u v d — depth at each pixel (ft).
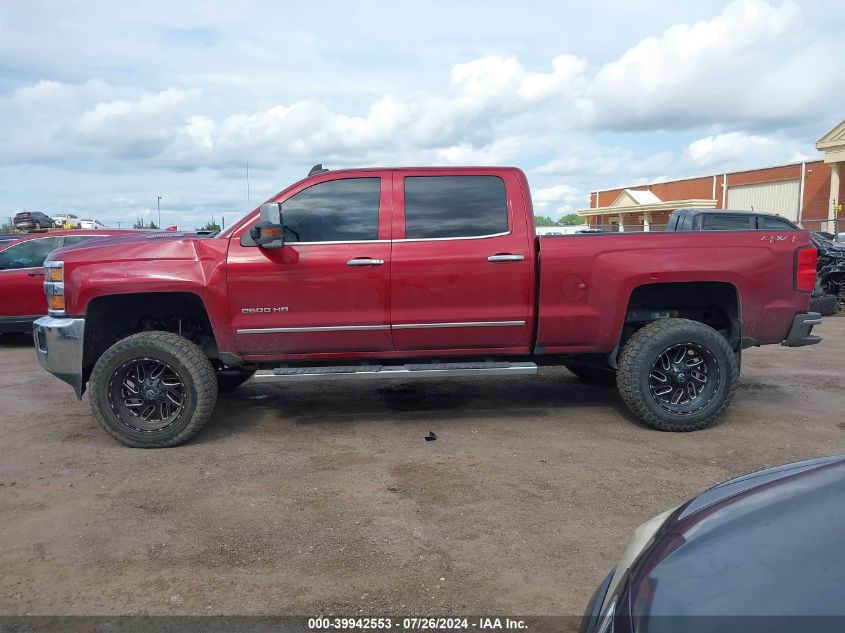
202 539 12.30
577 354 18.93
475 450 16.98
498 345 18.39
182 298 18.67
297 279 17.52
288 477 15.31
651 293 19.15
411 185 18.06
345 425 19.38
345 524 12.85
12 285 33.55
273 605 10.16
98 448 17.56
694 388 18.44
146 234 21.66
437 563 11.35
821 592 5.60
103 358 17.25
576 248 17.78
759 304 18.24
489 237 17.92
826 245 49.55
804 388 23.48
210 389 17.53
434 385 24.53
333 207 17.98
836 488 7.25
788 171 121.08
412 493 14.29
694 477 15.03
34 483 15.11
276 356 18.12
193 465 16.19
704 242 18.01
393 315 17.75
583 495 14.08
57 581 10.91
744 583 5.95
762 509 7.14
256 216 17.84
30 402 22.63
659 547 7.17
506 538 12.21
